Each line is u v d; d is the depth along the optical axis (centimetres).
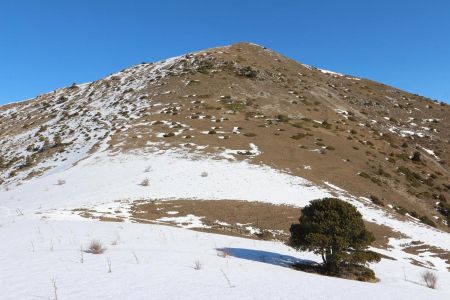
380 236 3231
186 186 4006
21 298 885
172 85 8988
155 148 5519
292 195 3888
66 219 2511
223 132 6300
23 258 1308
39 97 11888
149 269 1220
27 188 4381
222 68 10150
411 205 4772
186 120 6875
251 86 9156
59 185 4309
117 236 1895
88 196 3731
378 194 4712
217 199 3603
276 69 10938
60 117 8706
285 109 8144
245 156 5256
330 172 5041
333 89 10794
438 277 1947
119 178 4347
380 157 6359
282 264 1794
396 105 10856
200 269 1286
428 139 8688
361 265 1939
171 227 2403
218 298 946
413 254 2914
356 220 1844
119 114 7700
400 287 1490
